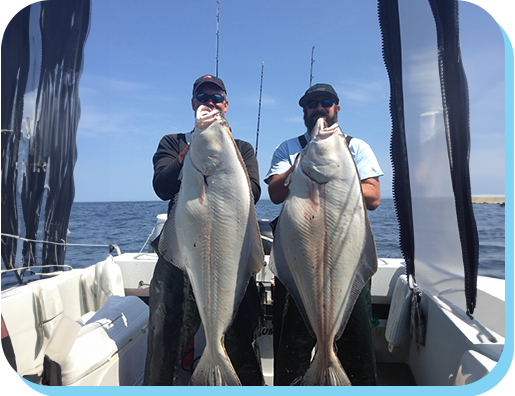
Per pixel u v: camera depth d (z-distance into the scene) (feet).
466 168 6.06
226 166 5.79
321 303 5.85
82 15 7.64
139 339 7.66
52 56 7.39
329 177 5.82
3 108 6.19
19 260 6.86
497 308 6.09
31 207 7.05
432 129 7.31
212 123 5.77
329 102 7.27
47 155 7.36
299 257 5.95
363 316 6.43
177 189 6.67
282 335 6.63
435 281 7.57
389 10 7.33
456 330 6.39
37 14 6.91
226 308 5.86
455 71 6.08
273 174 7.57
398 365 9.00
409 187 7.99
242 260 5.95
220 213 5.79
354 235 5.83
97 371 6.25
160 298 6.52
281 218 6.12
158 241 6.66
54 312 7.34
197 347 8.86
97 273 9.12
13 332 6.54
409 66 7.50
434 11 6.37
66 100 7.80
